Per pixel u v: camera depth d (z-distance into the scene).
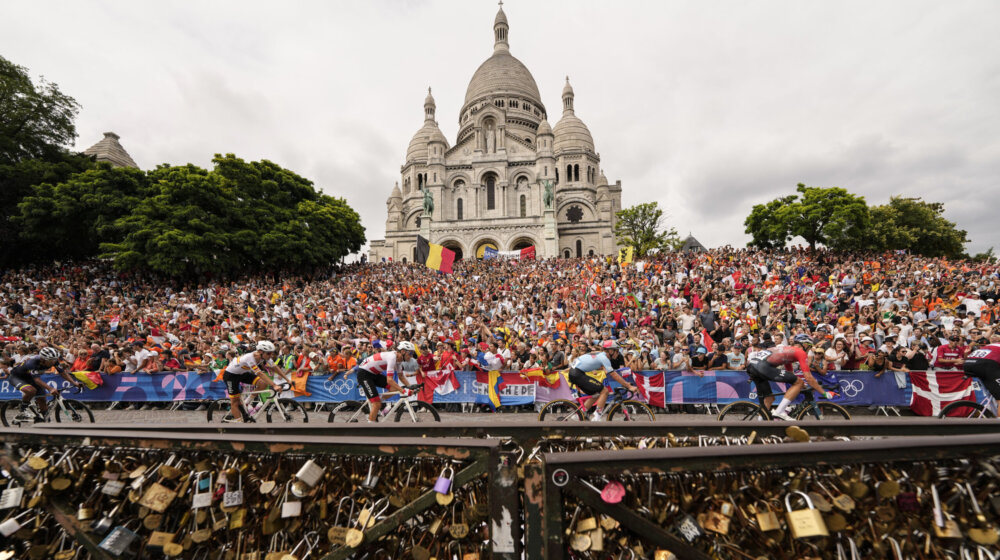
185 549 2.73
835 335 13.73
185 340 16.72
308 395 13.22
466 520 2.49
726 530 2.18
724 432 3.19
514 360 13.91
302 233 37.12
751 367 8.33
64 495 2.87
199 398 13.11
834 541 2.26
